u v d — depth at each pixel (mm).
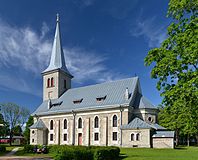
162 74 15969
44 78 76438
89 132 59969
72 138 62750
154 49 16688
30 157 34250
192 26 14805
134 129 52031
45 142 67812
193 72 14133
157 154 34812
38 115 70812
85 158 27031
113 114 56844
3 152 44969
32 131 68125
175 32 16266
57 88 73000
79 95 68438
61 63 75875
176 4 15742
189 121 15461
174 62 15141
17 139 108250
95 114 59969
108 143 56250
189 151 40312
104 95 62250
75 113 63594
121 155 33875
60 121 66188
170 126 61531
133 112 56688
